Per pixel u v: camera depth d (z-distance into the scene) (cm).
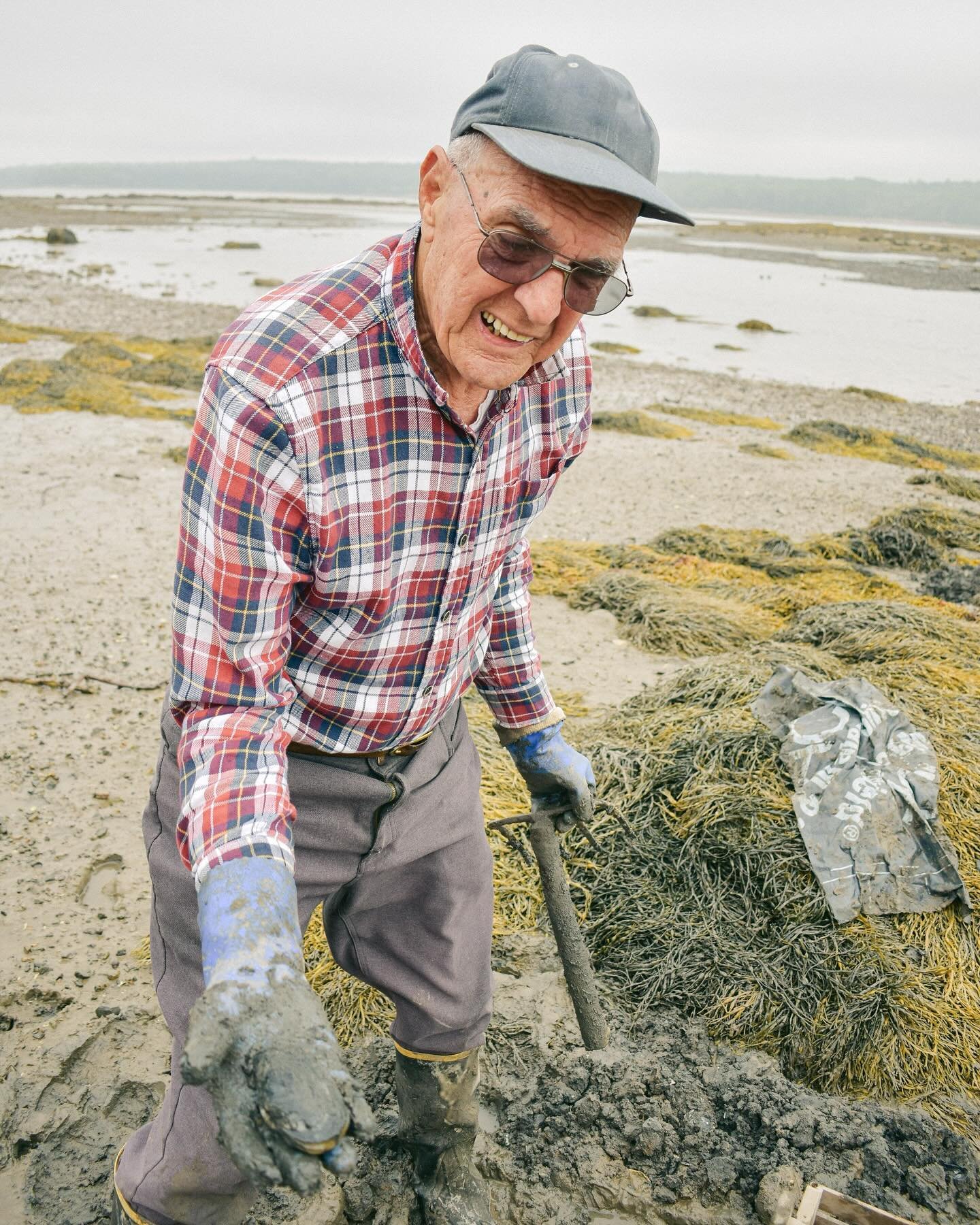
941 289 3869
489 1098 254
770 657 461
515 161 126
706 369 1927
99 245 4409
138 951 309
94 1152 237
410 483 142
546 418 162
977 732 393
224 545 134
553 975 292
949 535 840
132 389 1284
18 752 422
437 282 135
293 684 155
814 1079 270
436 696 168
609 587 622
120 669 507
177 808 162
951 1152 241
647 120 134
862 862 316
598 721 452
